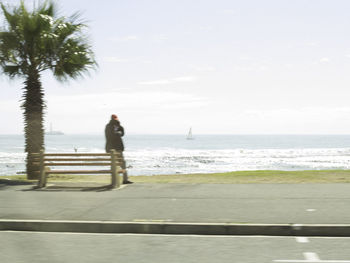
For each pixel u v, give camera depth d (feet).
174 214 26.81
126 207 29.58
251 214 26.61
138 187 40.45
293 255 18.90
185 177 57.67
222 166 189.37
